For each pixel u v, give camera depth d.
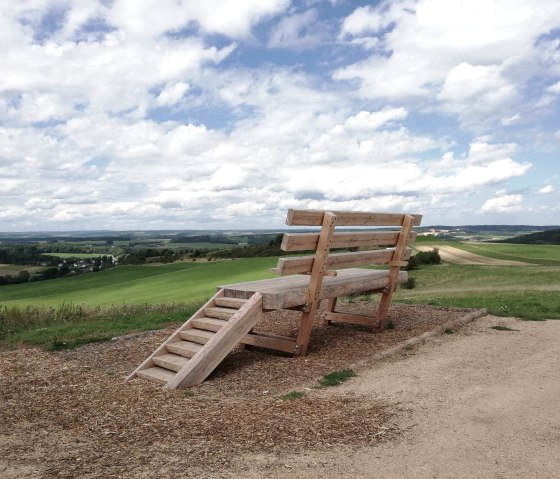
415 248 60.88
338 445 4.41
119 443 4.57
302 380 6.69
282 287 8.02
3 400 6.02
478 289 26.89
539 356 7.46
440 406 5.41
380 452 4.26
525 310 11.61
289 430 4.79
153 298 36.25
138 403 5.85
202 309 8.11
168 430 4.89
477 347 8.05
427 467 3.97
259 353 8.32
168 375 6.91
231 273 47.31
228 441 4.55
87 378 7.02
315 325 10.16
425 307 11.70
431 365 7.09
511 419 4.98
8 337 10.26
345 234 8.07
